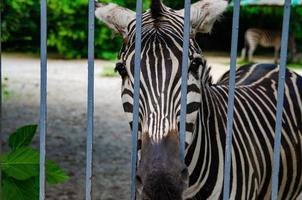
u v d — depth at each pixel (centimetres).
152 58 245
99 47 2148
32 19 2128
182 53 243
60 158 751
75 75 1645
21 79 1502
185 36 238
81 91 1342
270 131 353
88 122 253
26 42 2170
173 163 228
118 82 1515
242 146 318
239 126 328
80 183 646
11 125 948
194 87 255
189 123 256
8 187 278
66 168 705
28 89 1338
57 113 1062
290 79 410
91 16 247
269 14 2498
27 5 1997
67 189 623
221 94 336
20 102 1168
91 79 251
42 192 258
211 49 2542
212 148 297
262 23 2520
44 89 251
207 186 296
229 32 2503
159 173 224
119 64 262
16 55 2111
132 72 251
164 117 239
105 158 757
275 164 253
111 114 1074
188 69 250
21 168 278
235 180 304
